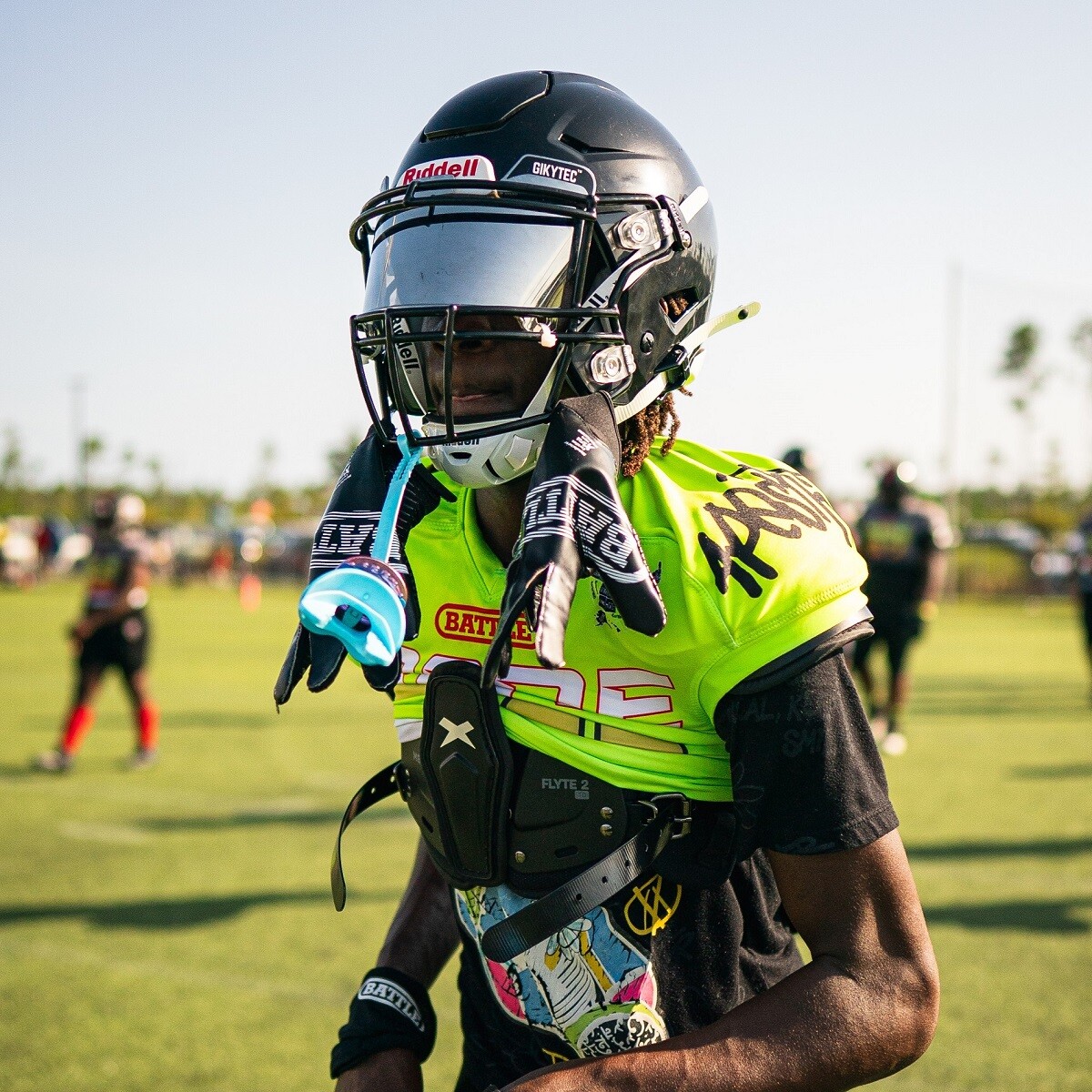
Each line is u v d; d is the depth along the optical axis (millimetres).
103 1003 3760
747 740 1198
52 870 5316
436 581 1372
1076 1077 3137
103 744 9133
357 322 1378
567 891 1261
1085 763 7914
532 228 1297
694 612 1198
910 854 5395
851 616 1227
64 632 20172
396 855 5590
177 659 16031
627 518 1159
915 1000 1180
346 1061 1483
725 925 1334
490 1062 1463
